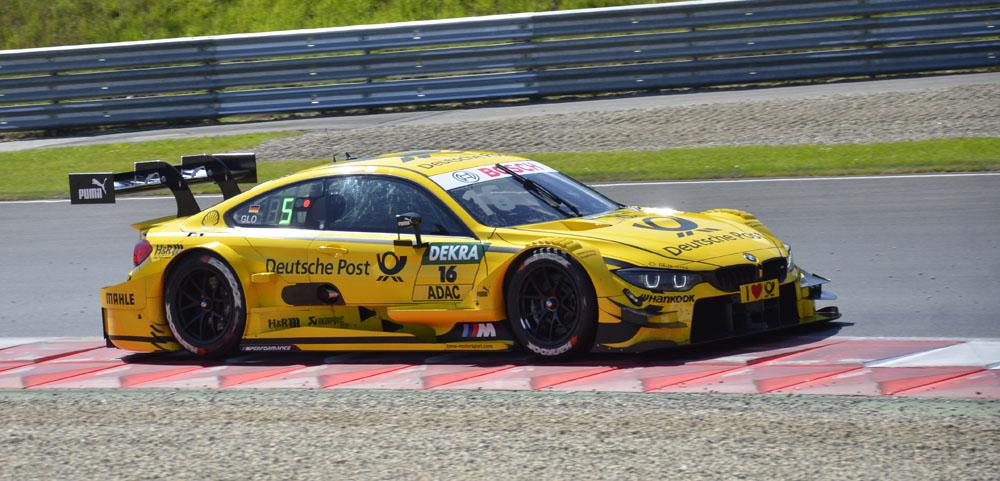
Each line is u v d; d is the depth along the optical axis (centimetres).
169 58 5066
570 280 1609
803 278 1794
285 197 1897
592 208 1845
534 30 4881
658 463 1180
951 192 2981
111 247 2981
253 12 6288
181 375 1767
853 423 1280
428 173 1814
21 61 5109
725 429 1283
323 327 1814
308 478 1200
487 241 1694
